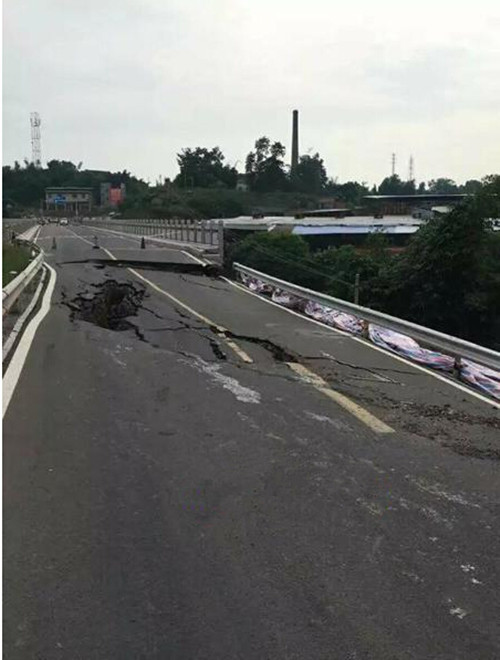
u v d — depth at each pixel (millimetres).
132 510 4328
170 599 3357
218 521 4223
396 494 4777
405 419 6746
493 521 4398
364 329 11953
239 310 14523
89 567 3615
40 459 5102
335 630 3160
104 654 2930
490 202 30719
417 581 3617
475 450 5859
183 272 22750
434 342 9805
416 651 3033
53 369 7895
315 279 37031
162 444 5594
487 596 3498
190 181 138750
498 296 30281
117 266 22547
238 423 6266
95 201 159625
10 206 134250
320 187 157500
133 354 9070
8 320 10883
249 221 67188
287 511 4410
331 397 7449
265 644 3039
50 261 23031
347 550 3924
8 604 3252
